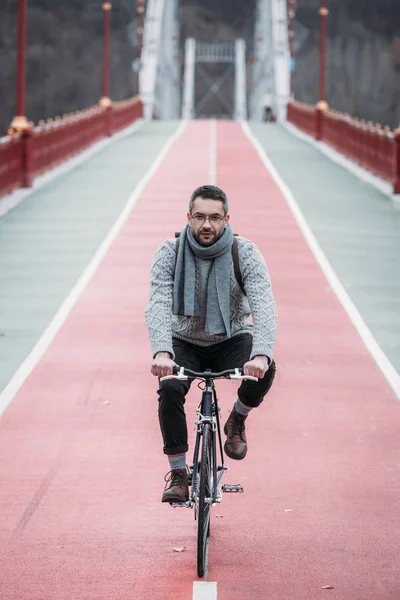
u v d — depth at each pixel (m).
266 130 96.75
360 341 22.12
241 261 11.20
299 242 35.25
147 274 29.17
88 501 13.35
